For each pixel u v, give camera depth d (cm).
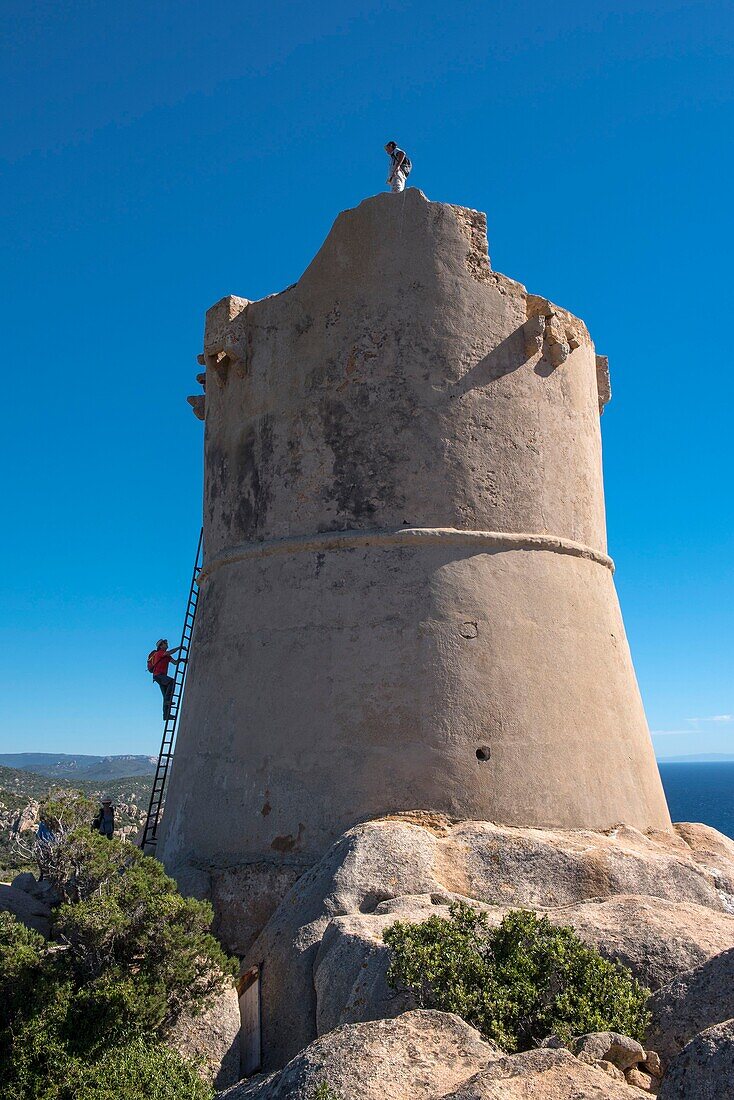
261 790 1181
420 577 1204
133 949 881
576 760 1198
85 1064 799
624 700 1327
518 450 1287
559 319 1369
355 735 1153
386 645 1180
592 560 1364
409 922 800
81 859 932
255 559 1310
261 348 1390
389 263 1292
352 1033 625
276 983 905
